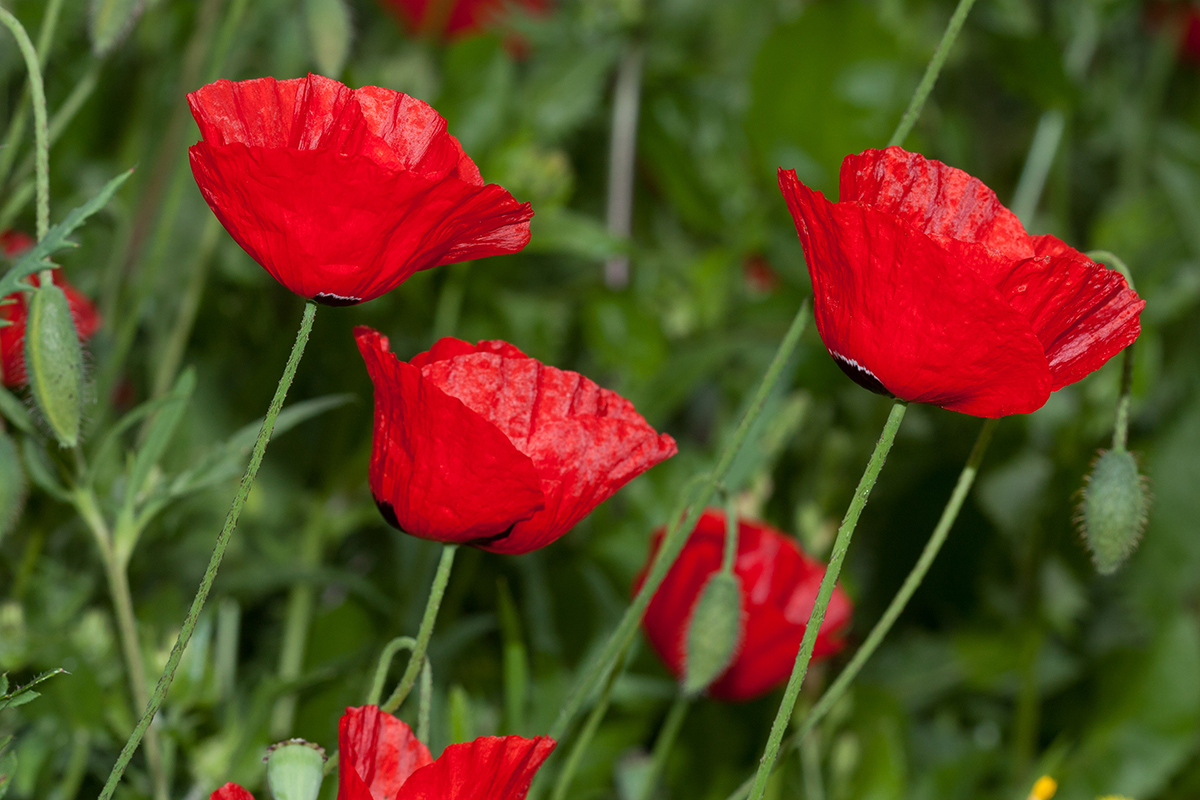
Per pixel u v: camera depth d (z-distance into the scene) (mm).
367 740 810
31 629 924
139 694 879
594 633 1033
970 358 795
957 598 1273
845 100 1249
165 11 1053
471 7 1298
